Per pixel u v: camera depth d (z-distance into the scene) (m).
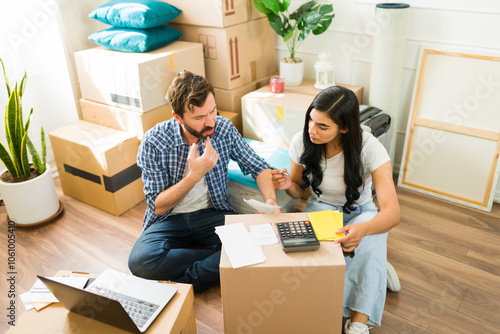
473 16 1.96
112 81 2.18
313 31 2.32
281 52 2.69
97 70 2.21
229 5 2.26
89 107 2.35
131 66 2.05
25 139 2.00
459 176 2.18
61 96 2.60
